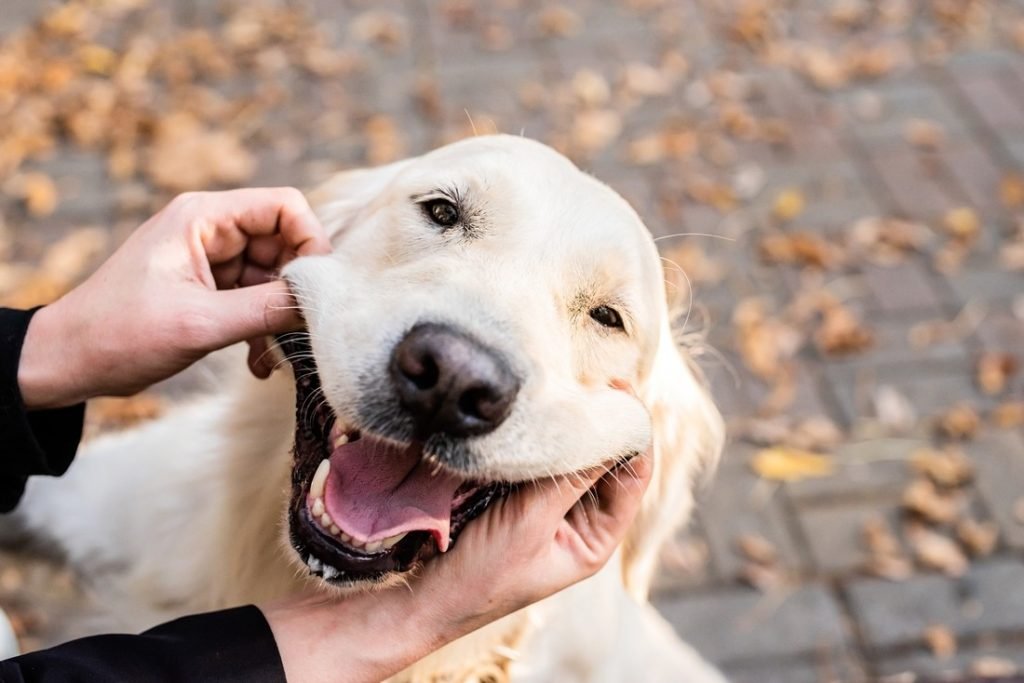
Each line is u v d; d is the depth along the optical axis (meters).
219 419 0.71
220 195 0.59
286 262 0.62
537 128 1.49
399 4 1.73
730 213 1.39
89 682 0.46
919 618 0.97
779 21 1.79
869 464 1.10
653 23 1.75
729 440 1.11
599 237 0.62
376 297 0.56
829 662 0.94
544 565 0.54
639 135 1.50
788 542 1.02
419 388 0.52
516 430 0.53
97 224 1.26
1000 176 1.49
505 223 0.61
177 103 1.45
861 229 1.38
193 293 0.55
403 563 0.53
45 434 0.57
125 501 0.77
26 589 0.91
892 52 1.73
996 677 0.74
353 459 0.55
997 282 1.32
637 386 0.67
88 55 1.51
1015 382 1.20
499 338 0.54
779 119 1.57
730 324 1.23
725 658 0.94
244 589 0.67
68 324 0.55
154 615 0.76
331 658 0.51
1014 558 1.02
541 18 1.73
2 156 1.32
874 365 1.20
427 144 1.44
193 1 1.67
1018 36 1.78
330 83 1.53
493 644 0.66
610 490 0.59
